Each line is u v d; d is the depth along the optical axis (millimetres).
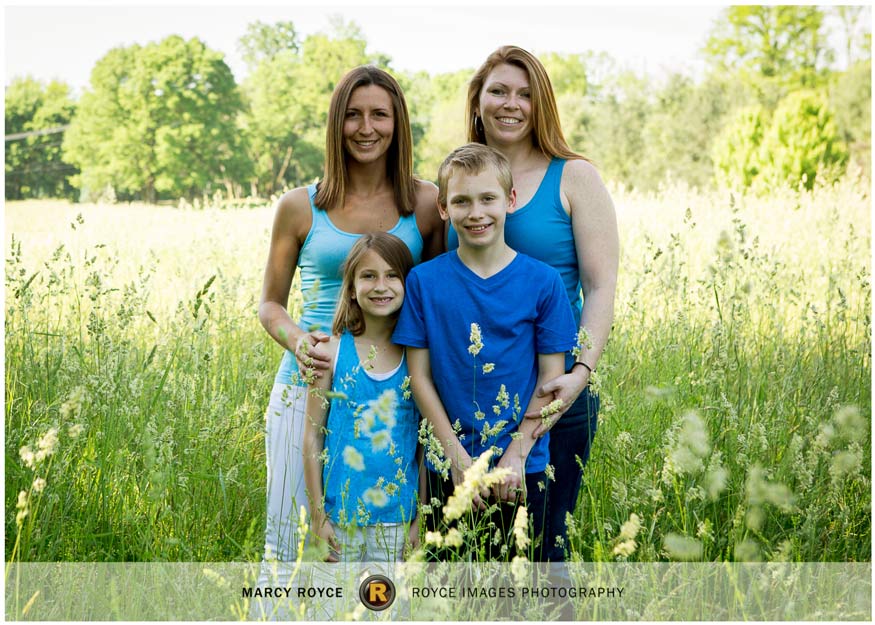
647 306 4875
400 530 2715
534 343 2721
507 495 2559
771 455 3166
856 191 10570
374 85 2955
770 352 4301
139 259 6906
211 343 4188
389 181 3074
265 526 3037
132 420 3242
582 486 3127
